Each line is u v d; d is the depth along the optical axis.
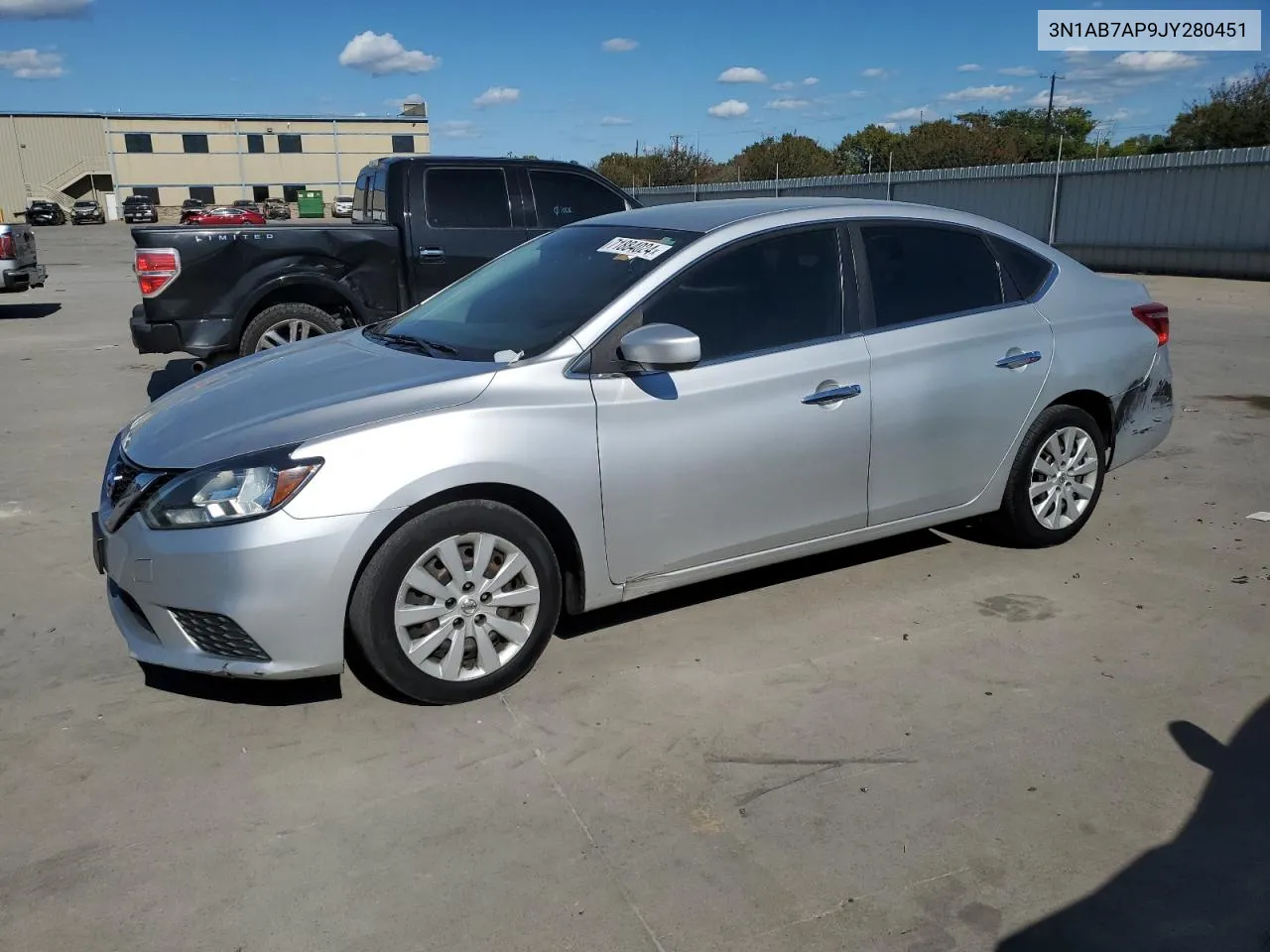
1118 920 2.54
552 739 3.38
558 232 4.87
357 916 2.58
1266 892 2.64
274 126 76.56
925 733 3.40
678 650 4.02
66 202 72.75
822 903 2.61
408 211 8.55
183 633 3.32
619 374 3.71
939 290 4.50
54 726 3.49
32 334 12.83
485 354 3.82
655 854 2.80
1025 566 4.83
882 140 67.31
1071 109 73.44
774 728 3.44
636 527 3.77
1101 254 23.73
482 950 2.46
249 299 8.01
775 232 4.15
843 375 4.13
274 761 3.27
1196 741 3.33
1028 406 4.69
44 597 4.57
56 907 2.62
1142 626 4.20
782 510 4.08
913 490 4.43
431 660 3.51
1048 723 3.45
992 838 2.85
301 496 3.20
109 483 3.62
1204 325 13.06
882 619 4.28
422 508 3.40
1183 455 6.79
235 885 2.70
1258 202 20.36
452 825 2.94
